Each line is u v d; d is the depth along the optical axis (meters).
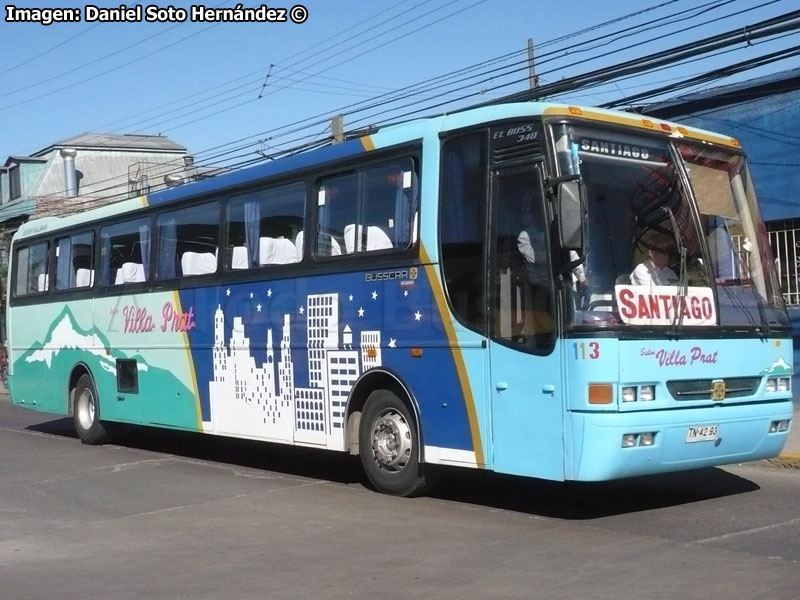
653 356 8.06
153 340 13.59
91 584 7.16
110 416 14.73
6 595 6.92
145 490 11.10
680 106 17.28
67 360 15.82
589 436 7.80
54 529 9.20
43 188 38.78
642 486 10.24
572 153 8.23
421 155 9.48
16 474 12.58
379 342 9.84
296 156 11.23
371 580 6.90
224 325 12.16
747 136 16.41
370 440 10.16
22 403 17.16
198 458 13.68
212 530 8.85
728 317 8.66
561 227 7.76
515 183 8.52
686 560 7.06
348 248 10.31
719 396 8.48
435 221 9.25
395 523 8.76
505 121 8.66
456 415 9.00
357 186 10.27
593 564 7.04
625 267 8.16
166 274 13.34
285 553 7.84
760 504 9.14
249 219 11.84
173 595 6.76
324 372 10.59
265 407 11.48
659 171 8.67
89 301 15.24
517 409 8.38
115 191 41.31
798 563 6.93
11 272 17.61
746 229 9.17
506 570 6.98
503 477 10.98
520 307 8.40
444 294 9.12
